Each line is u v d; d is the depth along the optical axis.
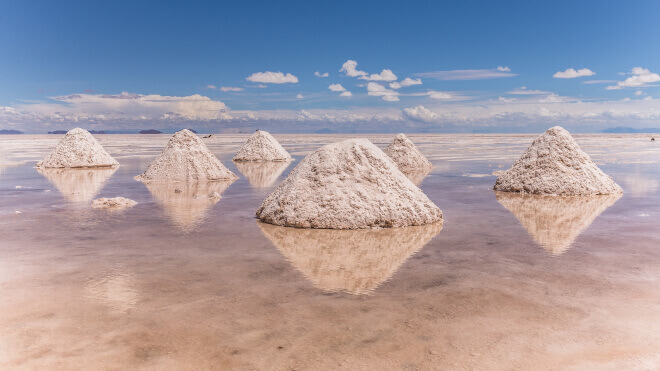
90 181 13.77
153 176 14.07
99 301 3.85
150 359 2.85
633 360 2.86
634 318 3.51
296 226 7.16
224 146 44.44
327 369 2.72
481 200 10.01
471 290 4.15
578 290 4.14
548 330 3.29
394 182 7.73
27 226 7.10
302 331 3.26
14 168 18.27
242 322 3.42
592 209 8.71
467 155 28.69
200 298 3.93
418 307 3.73
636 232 6.64
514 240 6.21
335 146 8.09
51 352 2.94
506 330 3.29
